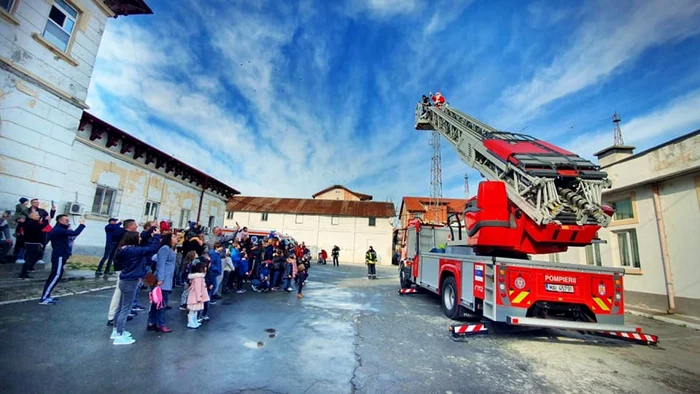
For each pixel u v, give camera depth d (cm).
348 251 3797
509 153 651
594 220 569
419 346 522
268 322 629
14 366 339
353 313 759
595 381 408
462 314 712
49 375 327
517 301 556
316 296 996
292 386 346
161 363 386
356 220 3866
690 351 568
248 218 3975
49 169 880
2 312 514
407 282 1204
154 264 684
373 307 857
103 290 755
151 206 1530
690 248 854
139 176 1427
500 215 634
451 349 515
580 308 584
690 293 847
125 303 449
